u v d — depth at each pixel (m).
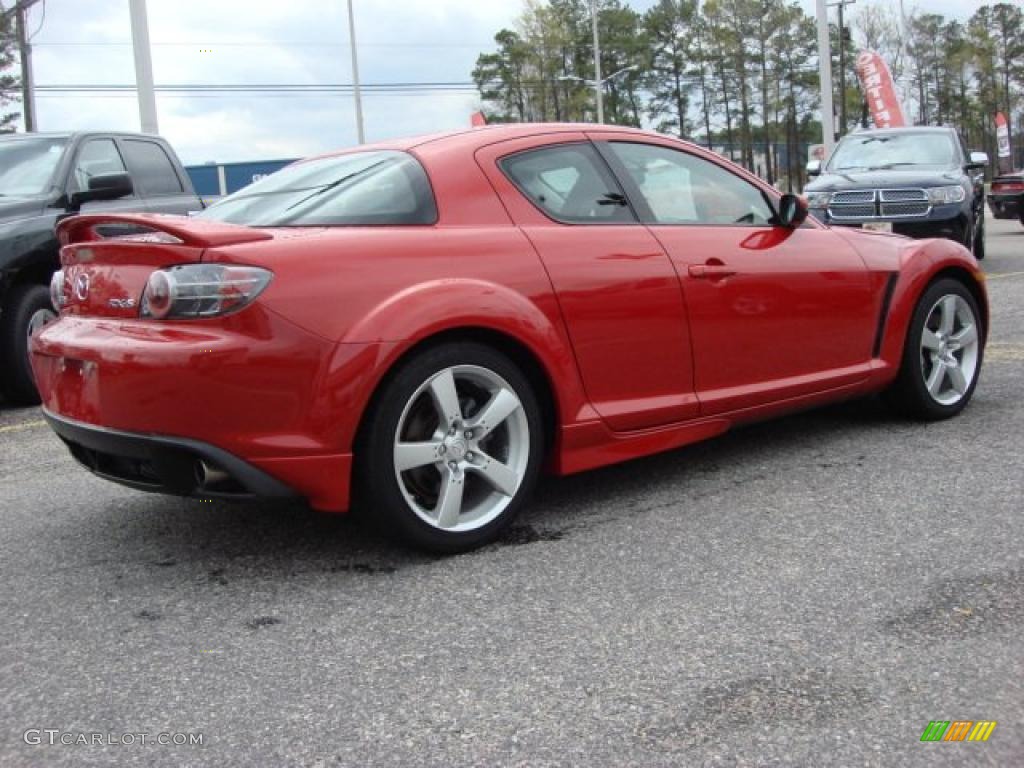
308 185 3.67
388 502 3.15
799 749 2.10
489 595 2.99
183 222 3.04
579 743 2.15
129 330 3.04
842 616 2.74
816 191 11.10
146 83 13.34
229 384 2.88
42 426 6.02
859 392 4.65
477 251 3.37
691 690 2.37
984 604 2.78
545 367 3.45
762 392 4.16
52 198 6.84
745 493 3.93
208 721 2.30
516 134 3.76
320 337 2.98
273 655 2.64
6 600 3.11
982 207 12.72
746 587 2.97
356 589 3.08
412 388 3.16
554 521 3.68
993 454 4.29
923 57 76.19
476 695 2.38
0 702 2.42
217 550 3.50
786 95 66.94
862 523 3.50
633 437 3.76
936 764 2.04
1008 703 2.26
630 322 3.69
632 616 2.79
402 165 3.53
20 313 6.60
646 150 4.11
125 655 2.67
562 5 65.88
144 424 2.94
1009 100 82.62
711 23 66.25
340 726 2.26
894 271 4.71
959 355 5.08
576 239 3.63
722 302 3.99
